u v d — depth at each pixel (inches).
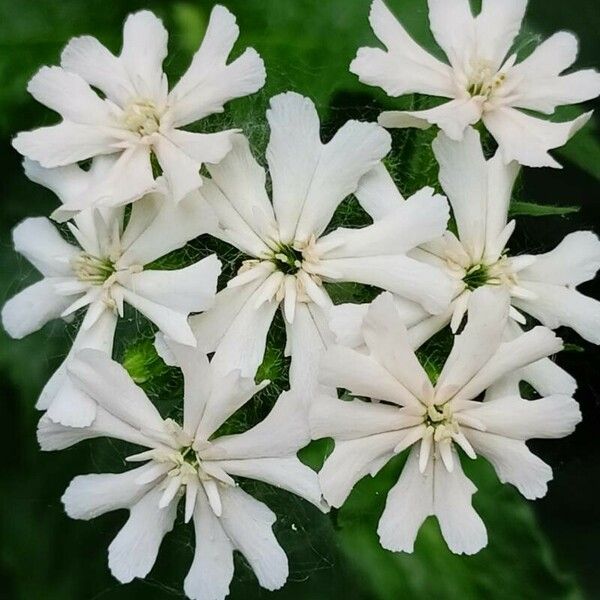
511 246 4.8
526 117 4.4
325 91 4.7
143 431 4.1
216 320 4.1
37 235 4.4
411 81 4.3
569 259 4.3
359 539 5.0
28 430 5.3
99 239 4.2
